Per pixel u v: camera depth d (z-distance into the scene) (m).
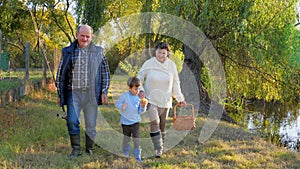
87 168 4.29
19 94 9.12
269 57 9.15
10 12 14.69
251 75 9.98
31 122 6.48
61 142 5.40
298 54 9.59
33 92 10.28
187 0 8.59
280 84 9.76
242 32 8.35
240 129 7.46
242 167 4.58
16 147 4.88
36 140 5.43
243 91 10.36
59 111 7.90
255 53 8.86
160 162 4.63
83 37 4.50
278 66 9.48
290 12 8.99
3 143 5.03
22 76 12.97
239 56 9.70
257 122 9.78
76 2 11.59
